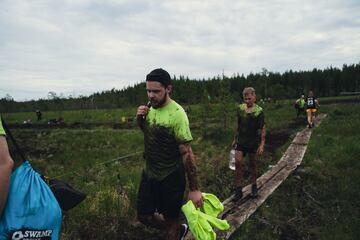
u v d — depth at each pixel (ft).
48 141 58.80
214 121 67.62
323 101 207.92
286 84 316.60
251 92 22.08
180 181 13.47
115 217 18.28
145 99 144.46
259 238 16.83
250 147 22.04
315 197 23.41
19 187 7.00
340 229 17.66
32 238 6.93
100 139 57.72
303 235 17.72
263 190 23.89
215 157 36.73
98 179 27.84
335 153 36.19
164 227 14.34
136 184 24.75
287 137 55.06
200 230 11.46
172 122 12.67
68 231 16.48
